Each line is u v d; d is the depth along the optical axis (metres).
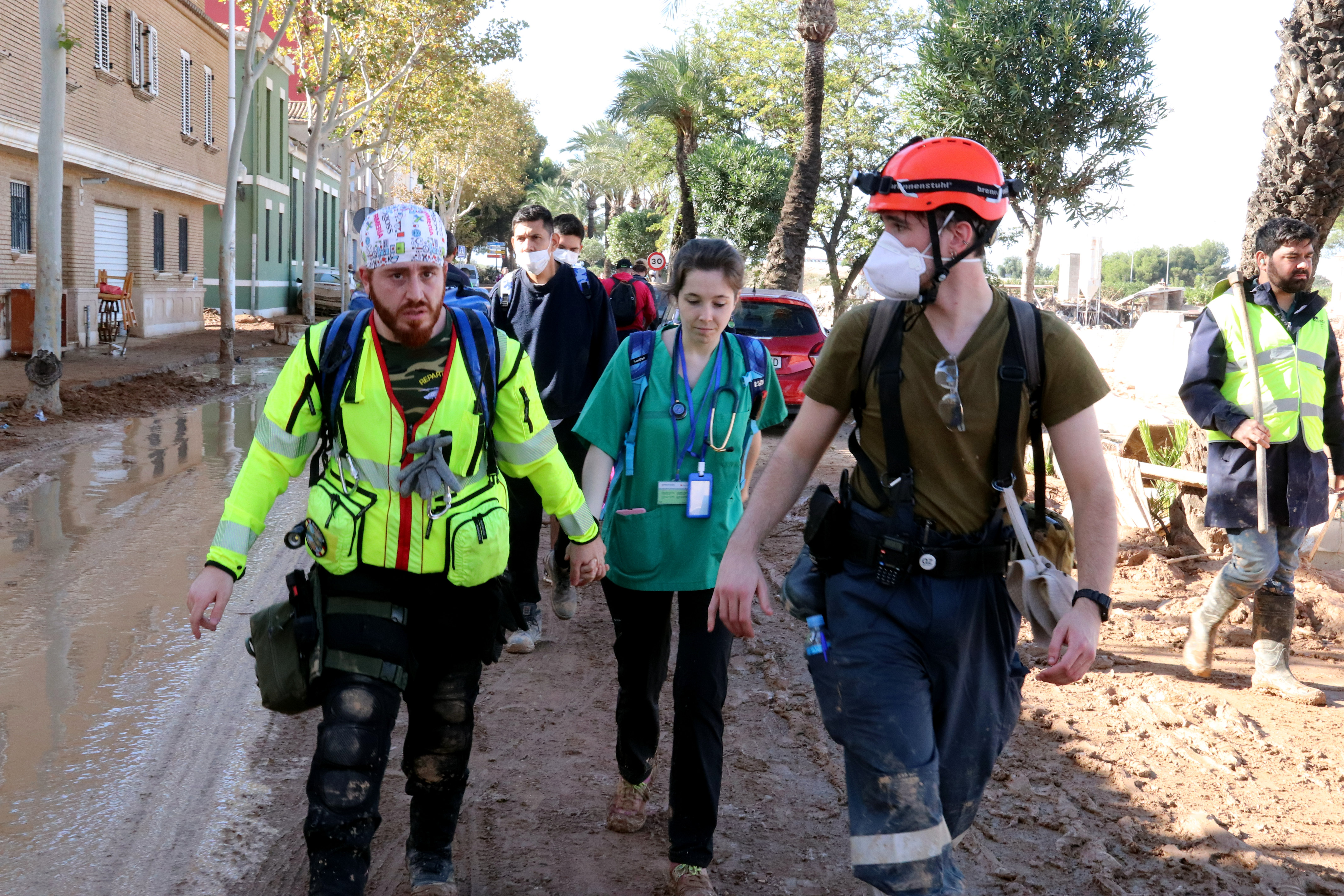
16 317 18.02
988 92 22.50
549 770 4.18
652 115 37.94
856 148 35.59
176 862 3.42
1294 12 7.67
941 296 2.43
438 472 2.69
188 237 28.61
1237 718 4.66
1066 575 2.45
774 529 2.64
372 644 2.67
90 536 7.66
